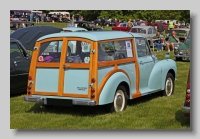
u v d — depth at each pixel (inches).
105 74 309.1
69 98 306.5
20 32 540.7
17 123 294.2
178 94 416.8
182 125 289.1
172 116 315.3
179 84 485.4
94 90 298.4
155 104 361.7
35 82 319.9
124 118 304.7
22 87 403.2
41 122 296.8
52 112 330.3
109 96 306.2
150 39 1015.6
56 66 310.8
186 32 957.8
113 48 323.9
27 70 406.6
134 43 355.9
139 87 360.5
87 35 306.8
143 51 374.3
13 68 391.2
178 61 778.2
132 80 348.8
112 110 317.7
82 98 301.9
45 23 1637.6
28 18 1540.4
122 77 321.7
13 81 391.5
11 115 318.7
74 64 304.7
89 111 329.7
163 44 996.6
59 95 309.4
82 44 305.4
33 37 529.7
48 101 314.8
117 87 316.5
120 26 1429.6
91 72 299.3
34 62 319.9
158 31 1058.7
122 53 336.2
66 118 307.7
